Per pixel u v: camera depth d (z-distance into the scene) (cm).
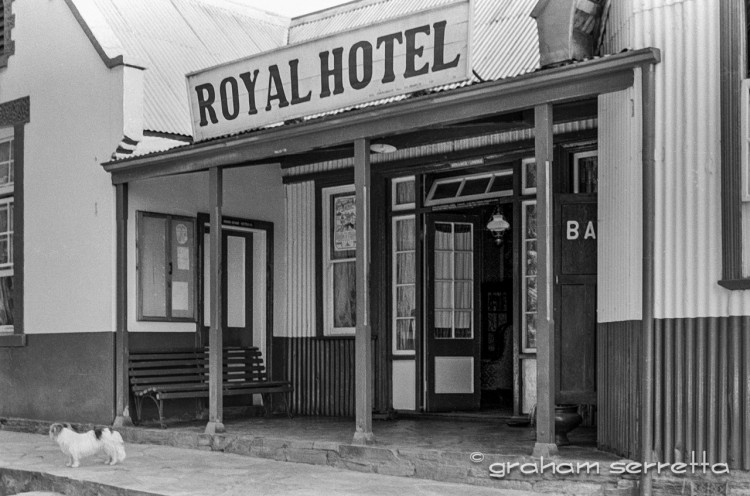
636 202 691
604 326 770
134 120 1088
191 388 1075
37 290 1163
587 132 923
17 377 1184
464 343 1108
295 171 1221
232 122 953
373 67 834
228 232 1187
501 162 1021
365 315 839
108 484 769
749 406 638
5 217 1234
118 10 1222
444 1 1225
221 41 1299
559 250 828
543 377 718
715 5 666
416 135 954
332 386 1162
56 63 1155
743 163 641
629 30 709
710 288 657
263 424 1046
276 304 1223
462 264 1117
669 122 678
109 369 1072
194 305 1141
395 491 712
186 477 795
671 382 668
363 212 848
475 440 849
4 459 921
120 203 1075
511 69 978
